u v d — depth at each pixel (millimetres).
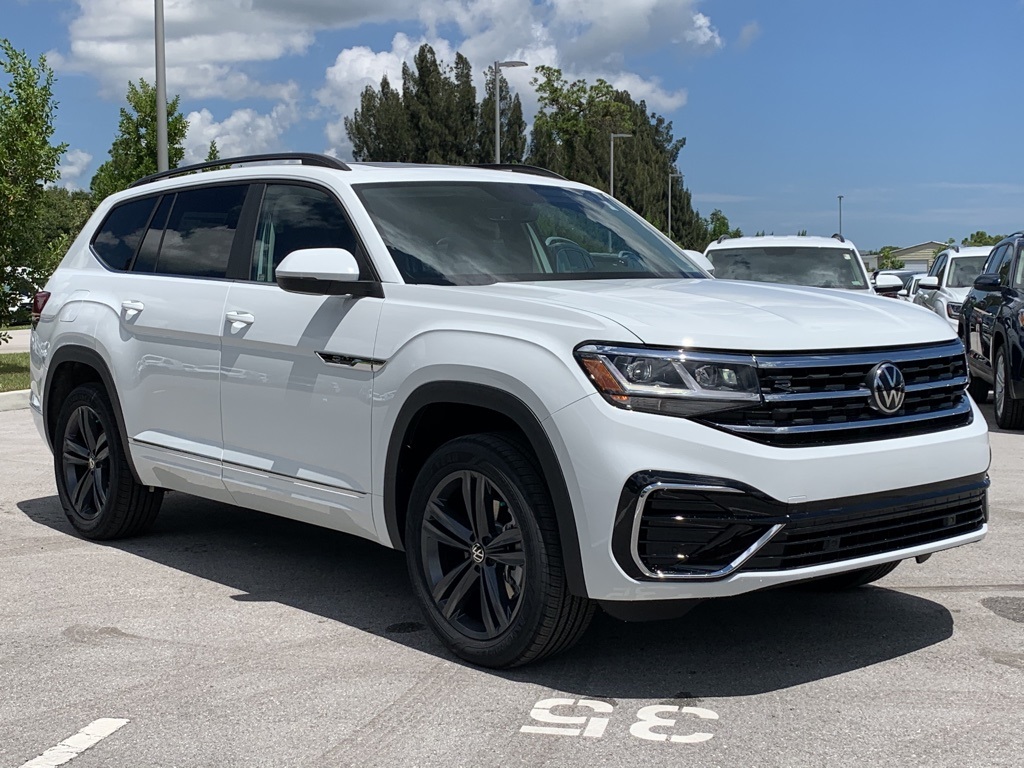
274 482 4957
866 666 4137
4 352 19438
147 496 6035
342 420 4605
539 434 3844
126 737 3570
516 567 4031
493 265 4758
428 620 4328
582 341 3818
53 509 7051
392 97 57281
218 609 4938
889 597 5016
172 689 3979
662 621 4695
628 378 3711
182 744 3514
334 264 4457
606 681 4012
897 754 3369
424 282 4535
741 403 3691
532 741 3498
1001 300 11406
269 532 6414
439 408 4332
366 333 4500
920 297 16734
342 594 5176
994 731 3527
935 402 4164
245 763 3371
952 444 4074
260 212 5316
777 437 3723
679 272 5316
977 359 12273
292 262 4516
